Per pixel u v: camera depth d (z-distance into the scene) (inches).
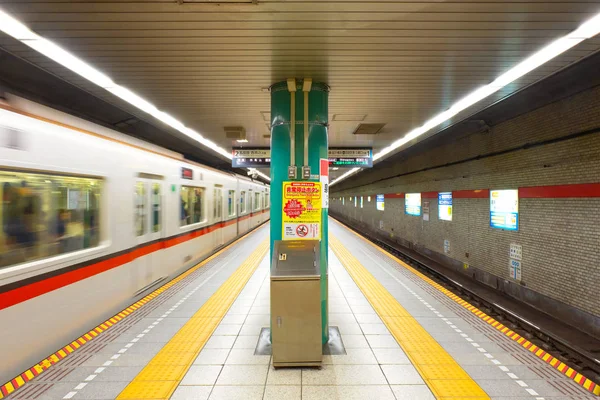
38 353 136.8
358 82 180.7
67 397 115.5
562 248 243.3
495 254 330.6
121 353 148.1
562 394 120.0
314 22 121.4
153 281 250.2
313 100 170.1
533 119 267.7
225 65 157.5
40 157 140.6
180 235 302.4
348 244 511.2
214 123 280.7
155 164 252.4
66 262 153.9
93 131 181.6
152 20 119.1
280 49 142.3
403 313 204.8
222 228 463.2
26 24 121.5
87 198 176.2
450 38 134.2
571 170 232.7
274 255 142.8
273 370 134.8
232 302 220.7
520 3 109.4
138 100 214.8
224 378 128.6
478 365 140.7
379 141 376.5
